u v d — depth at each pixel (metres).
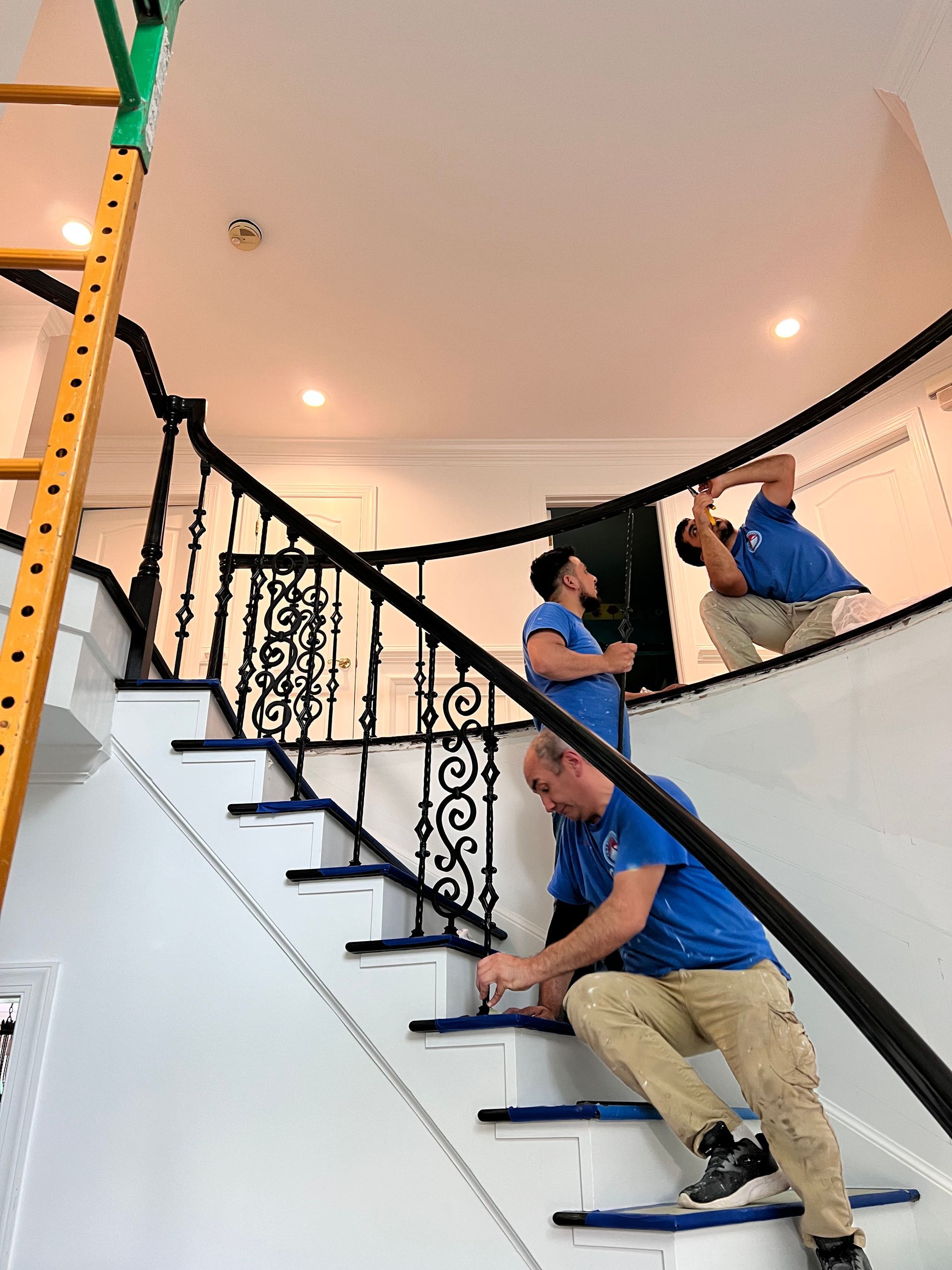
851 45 3.71
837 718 2.61
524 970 1.87
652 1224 1.50
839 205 4.35
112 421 5.52
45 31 3.62
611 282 4.71
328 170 4.15
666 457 5.82
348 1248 1.77
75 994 2.00
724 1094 2.39
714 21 3.63
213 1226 1.81
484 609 5.35
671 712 2.88
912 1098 2.25
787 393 5.47
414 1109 1.86
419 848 2.92
